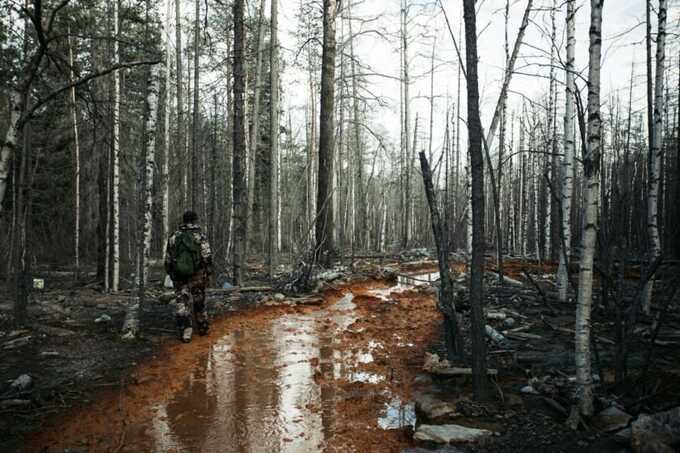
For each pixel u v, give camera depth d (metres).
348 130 22.77
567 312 8.37
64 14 7.84
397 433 3.95
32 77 4.70
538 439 3.61
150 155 7.11
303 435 3.96
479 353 4.39
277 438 3.90
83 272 14.72
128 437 3.90
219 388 5.04
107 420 4.18
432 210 5.63
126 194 11.95
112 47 9.48
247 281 12.16
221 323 7.89
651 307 8.17
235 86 11.23
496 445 3.56
